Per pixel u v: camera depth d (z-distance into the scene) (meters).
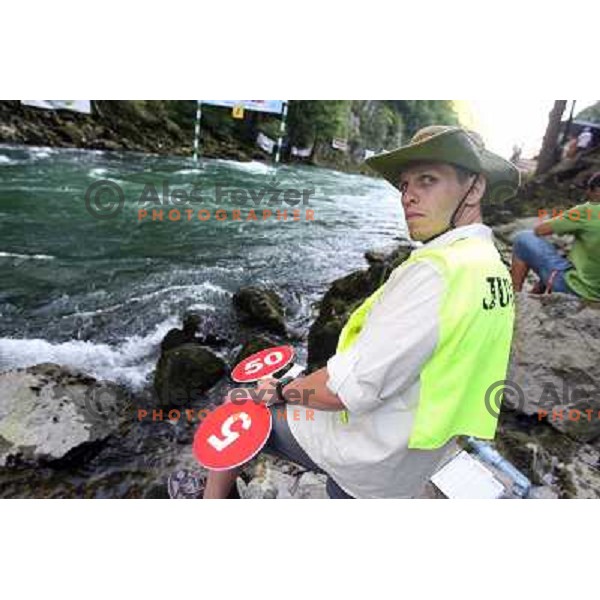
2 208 4.04
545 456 1.91
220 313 3.02
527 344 2.14
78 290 3.12
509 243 3.57
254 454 1.11
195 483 1.75
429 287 0.83
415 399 0.91
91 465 1.86
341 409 0.98
